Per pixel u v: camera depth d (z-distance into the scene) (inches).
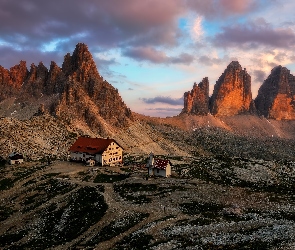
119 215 2847.0
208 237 2107.5
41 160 5994.1
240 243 1945.1
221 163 5526.6
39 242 2677.2
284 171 5211.6
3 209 3663.9
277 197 3299.7
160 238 2203.5
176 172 4886.8
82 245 2384.4
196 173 4872.0
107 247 2234.3
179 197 3294.8
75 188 3868.1
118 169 5036.9
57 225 2977.4
